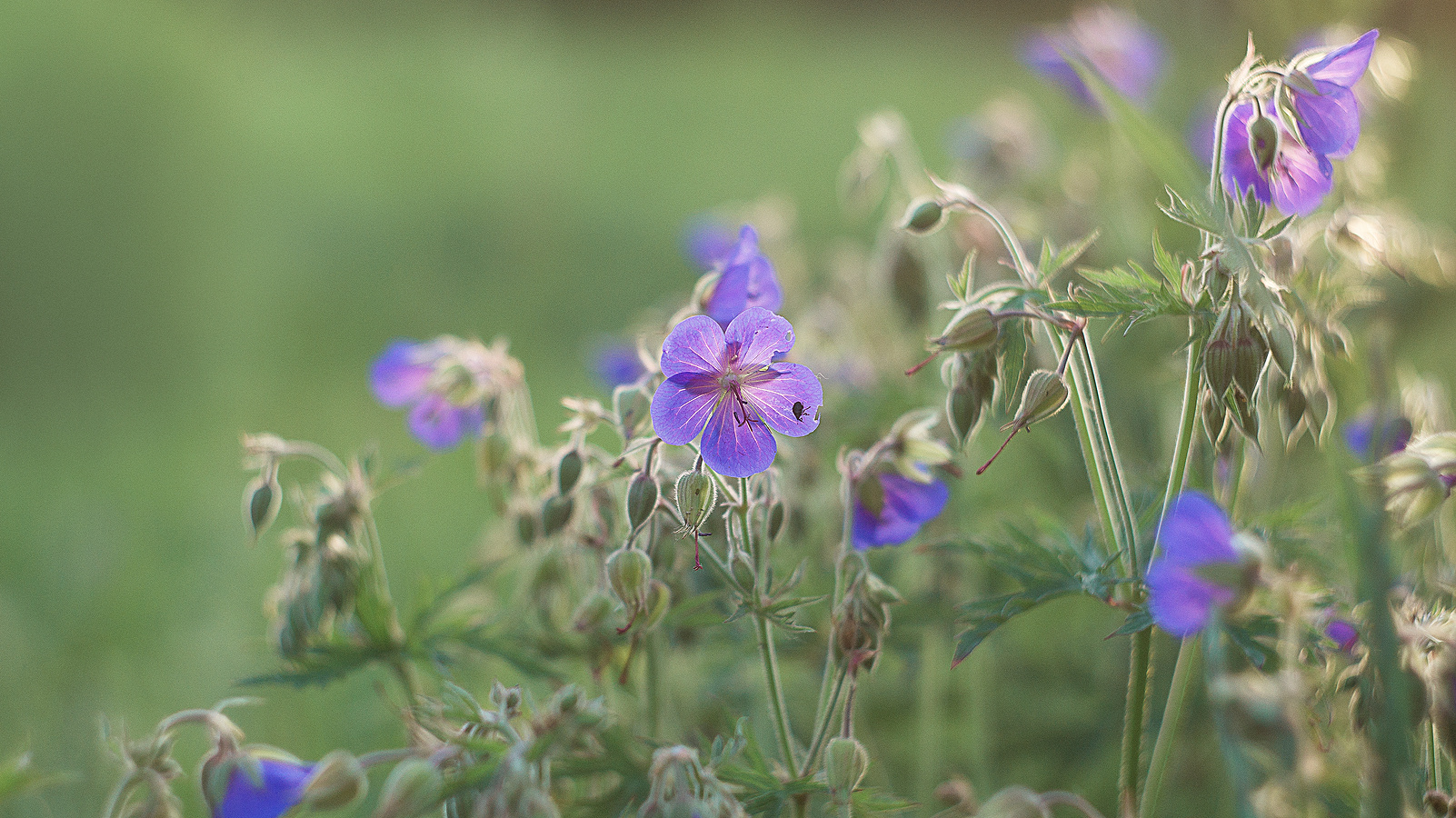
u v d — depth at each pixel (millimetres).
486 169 2805
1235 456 727
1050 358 791
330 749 862
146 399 1649
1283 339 672
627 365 899
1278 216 727
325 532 750
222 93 2193
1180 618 644
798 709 825
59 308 1817
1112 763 837
